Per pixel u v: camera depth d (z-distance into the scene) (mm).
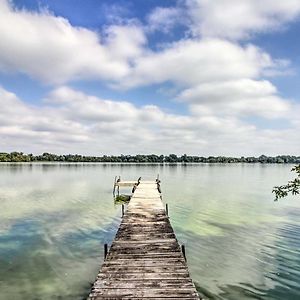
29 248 19109
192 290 9266
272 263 16516
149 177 88188
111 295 8953
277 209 33156
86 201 39125
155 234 15914
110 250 13195
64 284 14117
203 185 62625
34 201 38875
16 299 12695
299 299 12602
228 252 18281
